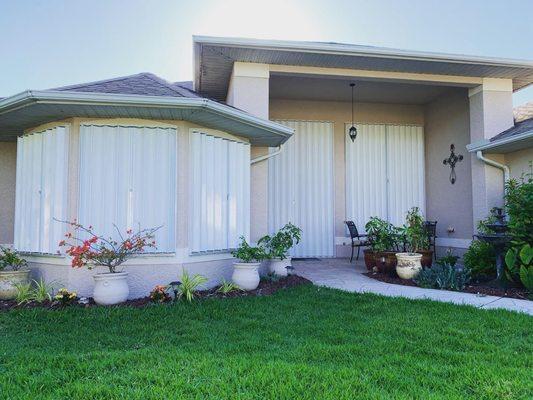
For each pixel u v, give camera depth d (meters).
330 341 3.84
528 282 5.74
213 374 2.97
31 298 5.43
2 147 7.09
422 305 5.10
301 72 7.50
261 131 6.61
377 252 7.81
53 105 5.32
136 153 5.86
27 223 6.12
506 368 3.08
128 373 3.00
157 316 4.66
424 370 3.08
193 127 6.16
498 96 8.16
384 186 10.74
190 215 6.02
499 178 8.12
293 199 10.34
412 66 7.57
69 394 2.69
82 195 5.73
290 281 6.70
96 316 4.66
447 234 9.82
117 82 6.13
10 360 3.32
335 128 10.65
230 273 6.59
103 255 5.30
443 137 10.06
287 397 2.62
